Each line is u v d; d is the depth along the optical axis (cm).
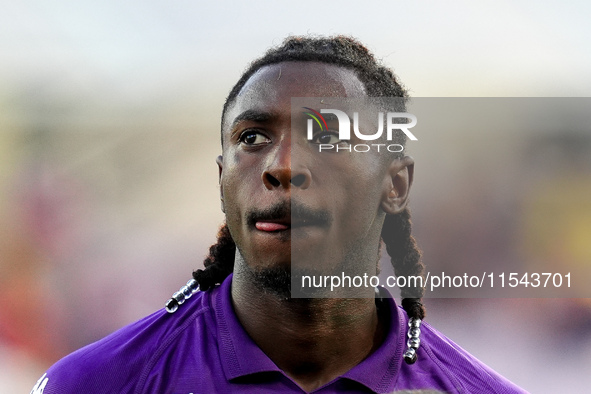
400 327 577
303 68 526
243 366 522
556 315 1898
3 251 2417
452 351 616
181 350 548
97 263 2461
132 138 2781
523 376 1917
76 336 2317
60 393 550
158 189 2703
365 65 566
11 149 2683
